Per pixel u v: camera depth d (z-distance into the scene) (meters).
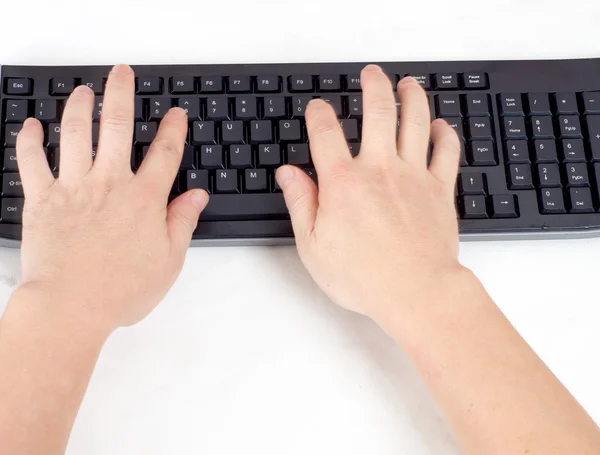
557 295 0.51
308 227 0.47
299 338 0.49
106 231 0.43
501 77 0.54
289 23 0.59
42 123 0.50
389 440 0.46
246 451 0.46
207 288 0.51
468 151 0.52
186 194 0.48
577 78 0.54
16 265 0.50
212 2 0.59
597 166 0.51
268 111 0.52
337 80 0.53
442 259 0.43
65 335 0.38
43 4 0.58
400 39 0.59
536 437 0.34
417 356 0.40
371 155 0.47
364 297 0.43
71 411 0.37
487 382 0.36
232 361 0.48
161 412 0.47
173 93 0.52
